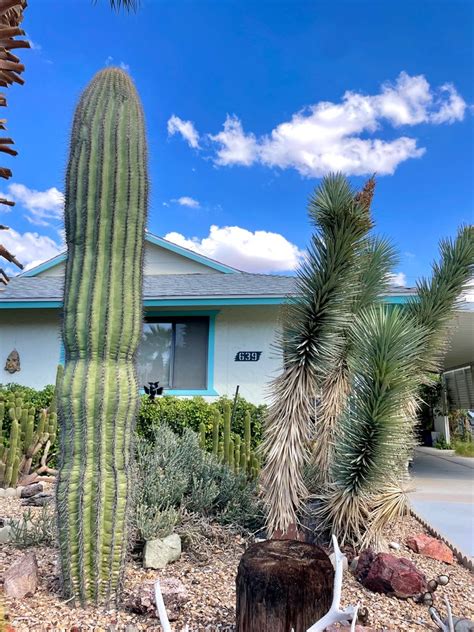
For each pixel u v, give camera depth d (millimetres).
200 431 7320
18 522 4145
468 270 5062
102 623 2588
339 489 4000
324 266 4219
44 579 3111
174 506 4188
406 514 5570
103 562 2773
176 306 9484
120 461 2834
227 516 4324
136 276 3008
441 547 4246
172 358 9625
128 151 3020
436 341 4945
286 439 4152
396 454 3973
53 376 9836
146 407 8156
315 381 4320
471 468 10828
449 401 18875
